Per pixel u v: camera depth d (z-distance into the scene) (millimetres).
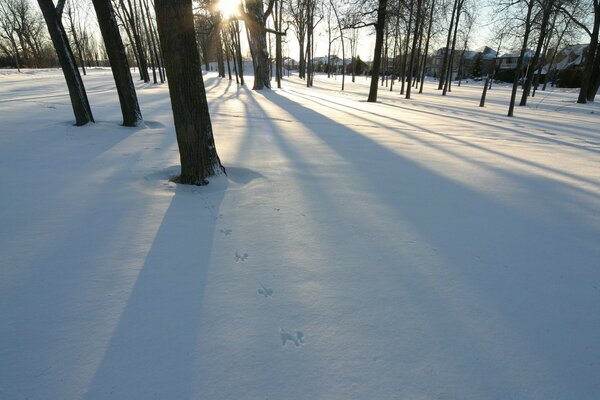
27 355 1658
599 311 2125
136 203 3471
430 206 3695
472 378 1608
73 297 2076
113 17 6734
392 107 15172
